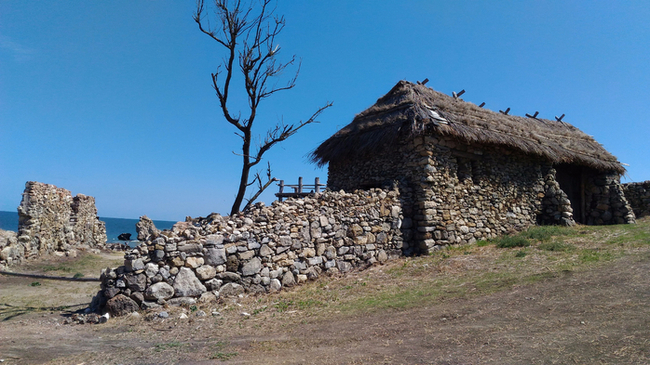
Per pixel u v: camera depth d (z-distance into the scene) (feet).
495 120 43.52
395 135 37.63
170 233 25.04
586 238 35.37
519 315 17.99
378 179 41.14
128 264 23.16
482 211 41.14
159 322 21.16
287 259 28.66
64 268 46.16
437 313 19.52
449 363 13.53
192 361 15.19
